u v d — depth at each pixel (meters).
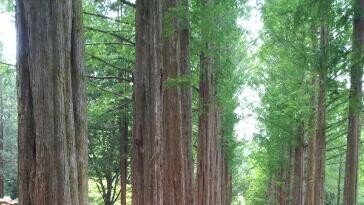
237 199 47.59
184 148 10.32
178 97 9.61
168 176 9.55
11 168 25.48
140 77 6.92
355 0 8.11
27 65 3.44
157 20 7.00
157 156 6.92
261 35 13.01
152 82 6.92
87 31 12.22
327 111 12.99
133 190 6.96
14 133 27.70
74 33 3.67
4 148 26.58
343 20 8.36
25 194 3.43
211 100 14.43
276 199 32.41
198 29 11.27
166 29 8.51
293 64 13.80
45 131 3.40
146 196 6.83
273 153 23.44
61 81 3.46
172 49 9.33
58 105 3.44
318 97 12.29
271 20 12.43
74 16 3.67
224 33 11.38
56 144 3.42
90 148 22.70
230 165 25.92
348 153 8.94
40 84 3.40
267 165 25.33
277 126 18.44
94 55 12.21
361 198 27.50
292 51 12.73
